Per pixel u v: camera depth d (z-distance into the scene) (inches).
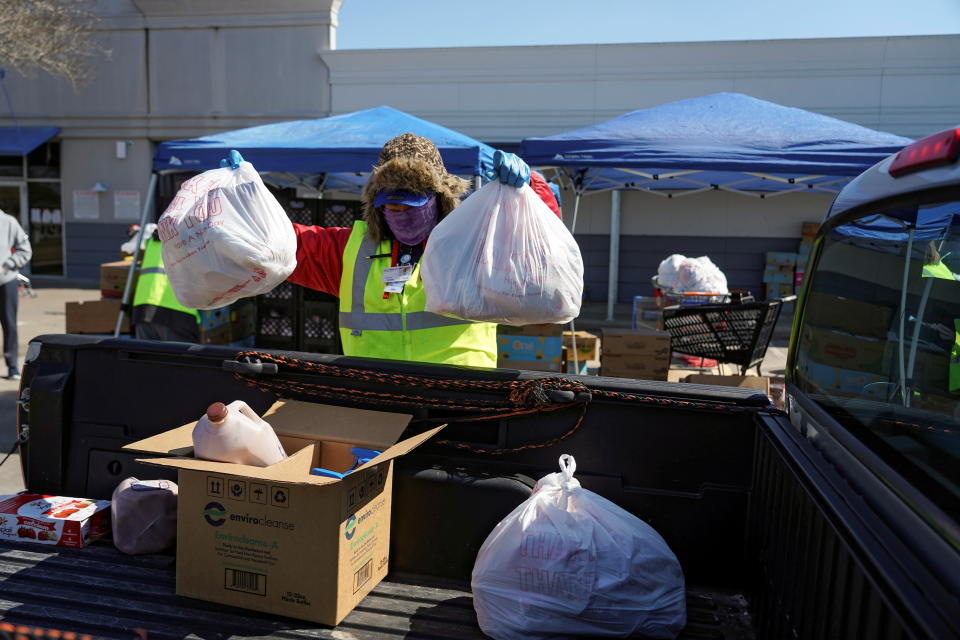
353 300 105.1
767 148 276.8
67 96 672.4
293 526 78.4
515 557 77.1
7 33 521.3
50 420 105.2
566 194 628.1
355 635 76.6
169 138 668.1
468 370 92.5
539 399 88.0
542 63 601.0
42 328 427.8
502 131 613.0
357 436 90.4
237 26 641.6
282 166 271.4
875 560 50.5
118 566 89.7
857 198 75.3
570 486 83.1
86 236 687.1
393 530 91.0
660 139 285.0
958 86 551.8
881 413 66.1
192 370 101.7
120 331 290.4
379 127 295.4
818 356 84.4
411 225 101.2
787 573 70.0
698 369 288.8
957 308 57.3
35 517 94.4
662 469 88.6
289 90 641.6
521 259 85.2
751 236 608.7
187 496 82.3
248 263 90.4
